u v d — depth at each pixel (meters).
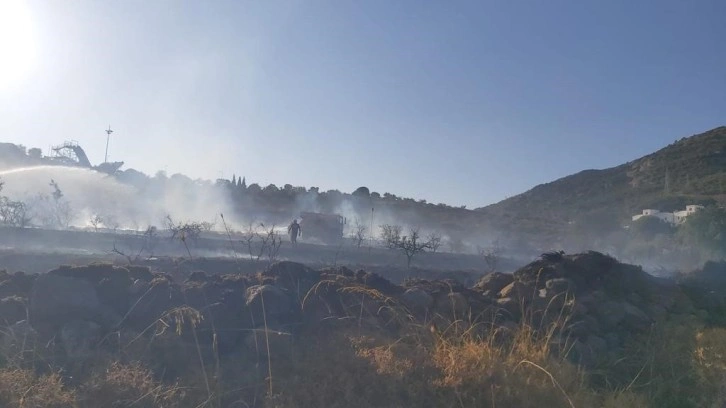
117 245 28.92
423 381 6.84
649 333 9.34
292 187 70.50
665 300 10.97
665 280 12.49
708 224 36.97
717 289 12.96
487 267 34.12
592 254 11.39
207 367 7.04
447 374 7.00
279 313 8.26
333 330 8.09
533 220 66.06
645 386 8.01
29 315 7.76
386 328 8.31
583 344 8.65
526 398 6.79
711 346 8.98
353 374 6.81
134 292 8.30
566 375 7.49
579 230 51.97
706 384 8.19
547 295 9.70
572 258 11.31
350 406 6.41
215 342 7.12
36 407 6.00
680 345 8.94
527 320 9.09
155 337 7.32
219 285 8.85
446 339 7.86
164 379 6.85
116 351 7.14
